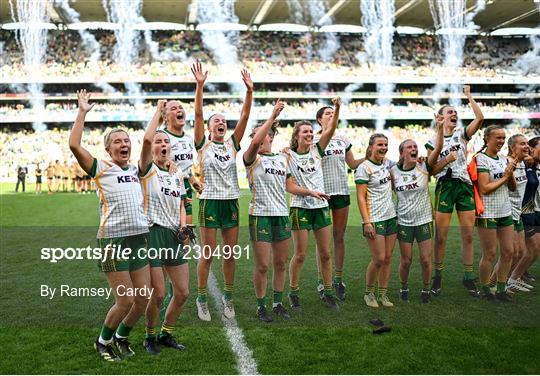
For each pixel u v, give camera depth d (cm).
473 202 567
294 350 405
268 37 4219
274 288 497
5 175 2947
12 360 389
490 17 3844
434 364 375
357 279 626
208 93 3797
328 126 531
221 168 492
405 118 3869
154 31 4103
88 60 3819
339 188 572
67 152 3147
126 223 391
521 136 552
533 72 4031
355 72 3938
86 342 426
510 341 418
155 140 439
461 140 591
